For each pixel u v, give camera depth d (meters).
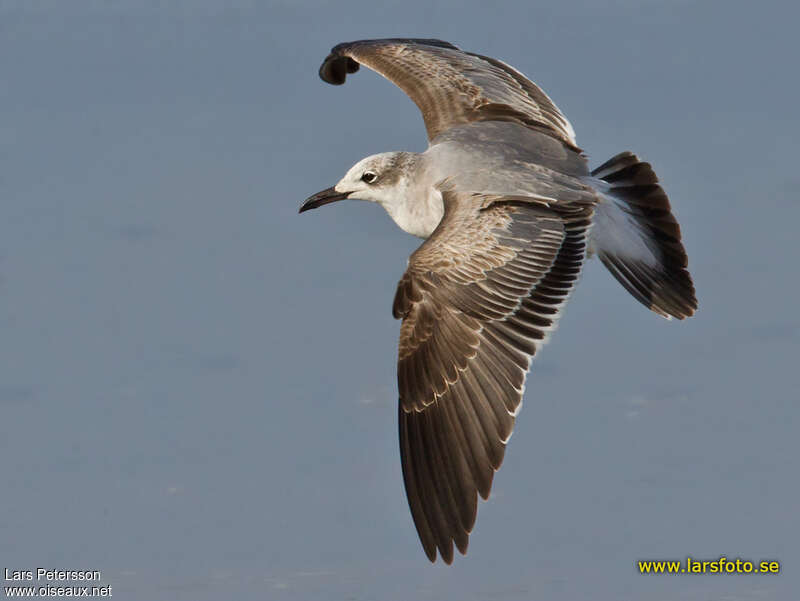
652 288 10.76
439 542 9.24
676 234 11.04
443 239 9.60
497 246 9.55
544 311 9.38
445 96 11.94
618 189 11.20
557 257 9.61
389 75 12.39
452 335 9.34
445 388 9.33
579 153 11.17
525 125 11.47
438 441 9.33
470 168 10.59
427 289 9.43
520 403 9.12
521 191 10.10
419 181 10.88
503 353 9.23
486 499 9.10
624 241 10.82
